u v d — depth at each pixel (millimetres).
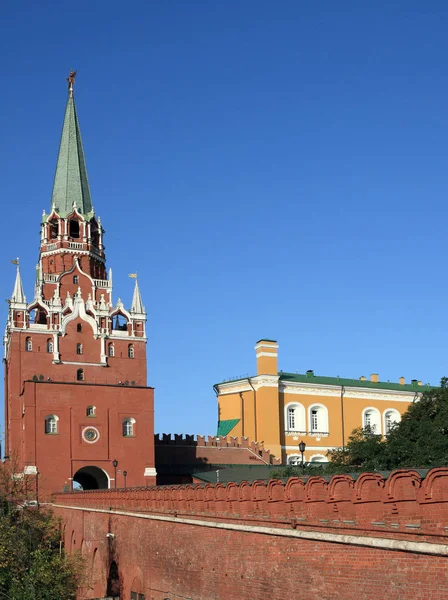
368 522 23469
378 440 66000
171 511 40406
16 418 91375
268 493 29750
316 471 65500
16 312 93062
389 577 22203
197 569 36094
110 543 52531
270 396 107750
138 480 92438
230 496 33188
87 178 108062
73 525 67875
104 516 55031
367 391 116938
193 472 93812
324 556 25531
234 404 112375
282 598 28031
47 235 102500
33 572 53594
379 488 23156
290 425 110062
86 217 103875
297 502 27656
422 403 65250
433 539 20562
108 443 92000
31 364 92312
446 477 20203
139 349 97938
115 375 95875
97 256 104188
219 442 103000
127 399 94250
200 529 36031
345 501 24812
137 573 45500
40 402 89500
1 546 55438
